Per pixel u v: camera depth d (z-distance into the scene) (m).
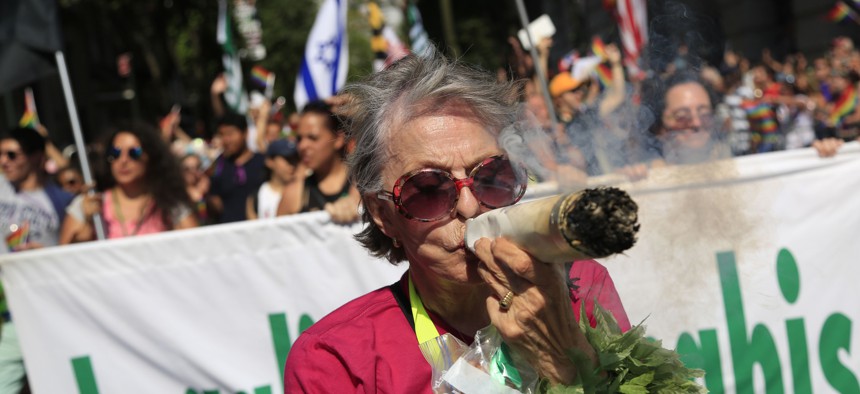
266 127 9.44
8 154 5.16
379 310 1.90
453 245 1.72
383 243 2.01
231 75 10.23
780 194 3.43
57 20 5.43
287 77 25.20
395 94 1.80
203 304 3.58
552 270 1.48
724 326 3.20
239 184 6.12
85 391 3.55
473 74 1.83
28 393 3.73
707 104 2.31
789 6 13.38
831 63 8.43
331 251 3.59
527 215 1.40
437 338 1.78
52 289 3.54
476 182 1.71
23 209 5.18
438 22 19.30
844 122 7.66
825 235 3.44
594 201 1.26
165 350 3.56
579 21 11.14
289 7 25.09
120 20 21.31
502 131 1.72
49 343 3.54
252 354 3.58
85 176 5.14
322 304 3.59
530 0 14.21
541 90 4.84
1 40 5.44
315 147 4.36
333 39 7.35
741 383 3.27
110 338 3.56
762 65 10.55
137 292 3.56
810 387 3.38
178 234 3.57
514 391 1.64
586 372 1.56
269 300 3.59
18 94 16.50
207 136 18.02
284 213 4.52
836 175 3.45
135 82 24.69
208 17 21.17
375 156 1.80
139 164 4.63
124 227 4.64
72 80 23.64
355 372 1.78
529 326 1.54
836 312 3.43
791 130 7.37
